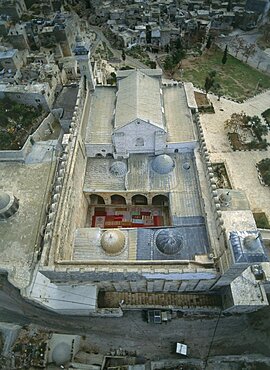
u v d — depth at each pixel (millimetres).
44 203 59125
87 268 40938
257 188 67562
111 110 63438
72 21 112062
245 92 95562
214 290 49469
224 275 40500
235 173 70500
